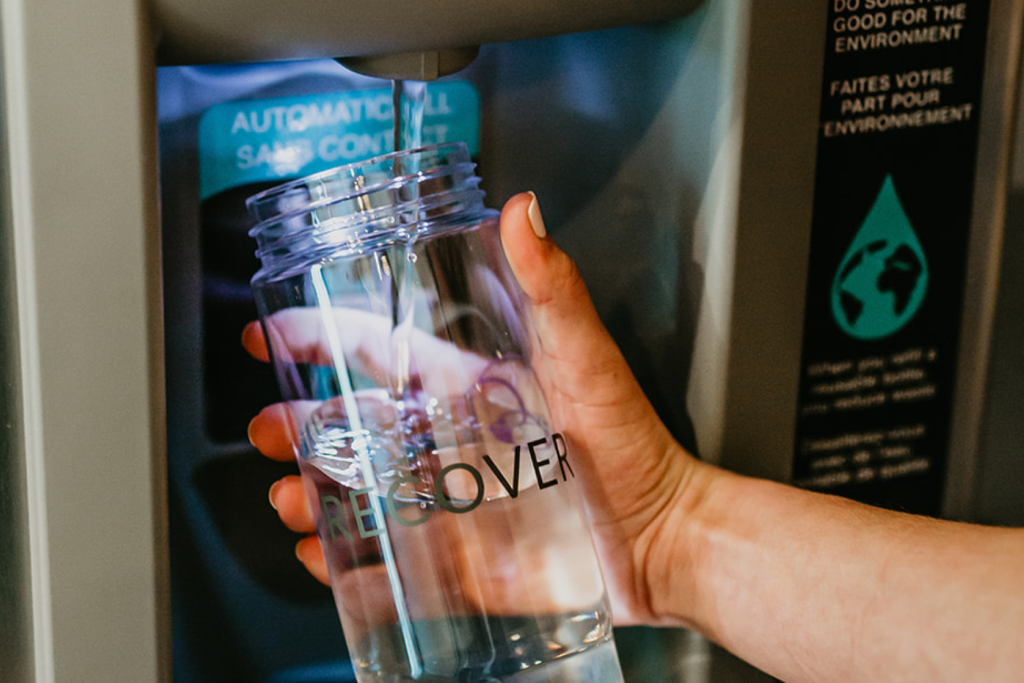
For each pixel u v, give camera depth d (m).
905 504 0.65
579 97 0.56
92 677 0.44
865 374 0.60
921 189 0.59
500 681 0.51
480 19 0.46
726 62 0.52
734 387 0.56
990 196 0.61
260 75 0.50
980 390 0.65
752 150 0.53
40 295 0.41
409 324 0.51
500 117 0.56
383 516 0.50
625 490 0.61
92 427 0.43
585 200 0.58
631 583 0.64
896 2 0.55
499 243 0.53
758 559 0.57
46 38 0.39
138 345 0.43
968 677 0.47
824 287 0.57
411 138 0.51
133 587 0.44
